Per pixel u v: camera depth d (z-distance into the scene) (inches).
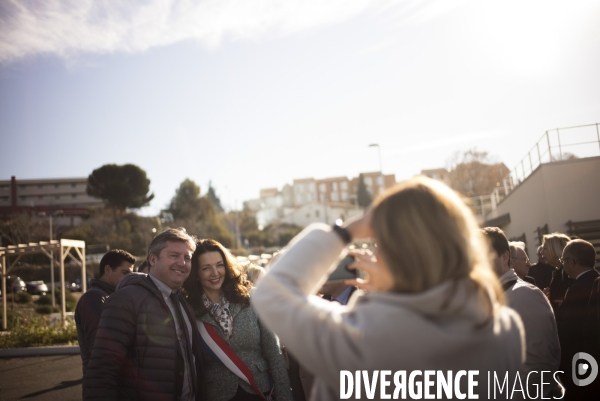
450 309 46.0
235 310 129.8
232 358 123.6
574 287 165.9
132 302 110.3
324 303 54.4
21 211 2913.4
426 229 47.5
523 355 56.7
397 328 45.3
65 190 3956.7
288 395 129.4
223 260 131.6
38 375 369.1
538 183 569.3
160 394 107.5
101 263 178.2
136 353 108.7
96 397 100.3
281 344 149.9
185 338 117.7
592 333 148.6
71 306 967.6
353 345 46.1
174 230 123.9
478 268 49.7
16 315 739.4
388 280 49.6
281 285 50.2
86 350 147.9
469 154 2253.9
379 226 49.6
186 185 2920.8
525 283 122.8
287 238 3169.3
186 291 128.7
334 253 52.6
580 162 535.2
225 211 3545.8
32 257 1900.8
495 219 905.5
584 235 522.9
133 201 2655.0
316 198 4744.1
